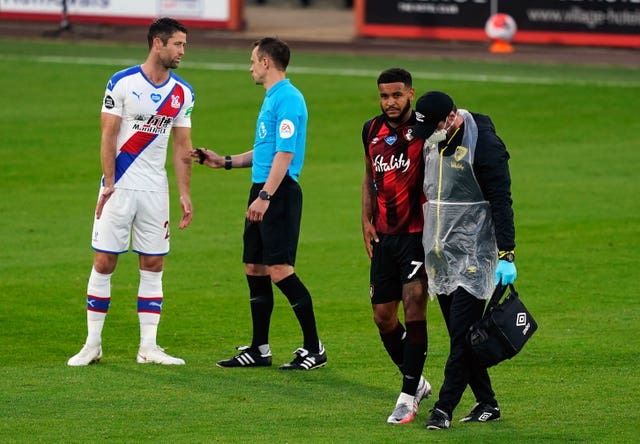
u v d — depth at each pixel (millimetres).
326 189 56094
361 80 85625
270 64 29078
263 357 29609
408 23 108562
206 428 23891
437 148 24188
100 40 105938
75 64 91188
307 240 46094
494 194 23906
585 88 82250
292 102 28797
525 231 47625
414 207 25047
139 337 32562
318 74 88000
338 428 24016
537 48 103062
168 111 29172
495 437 23453
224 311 35594
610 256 43188
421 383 26156
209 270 41062
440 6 107250
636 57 98125
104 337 32500
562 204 52844
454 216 24219
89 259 42438
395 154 24906
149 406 25562
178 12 114688
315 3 150750
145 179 29297
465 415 25453
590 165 61781
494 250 24438
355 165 62000
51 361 29828
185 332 33219
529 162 62531
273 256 29016
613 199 53906
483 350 23688
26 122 71000
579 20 102875
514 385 27609
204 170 60562
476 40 106438
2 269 40688
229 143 66562
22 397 26219
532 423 24484
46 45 101500
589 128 71438
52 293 37438
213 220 49562
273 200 29016
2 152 63219
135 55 96938
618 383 27672
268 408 25547
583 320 34281
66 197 53688
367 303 36750
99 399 26125
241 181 58125
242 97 79250
